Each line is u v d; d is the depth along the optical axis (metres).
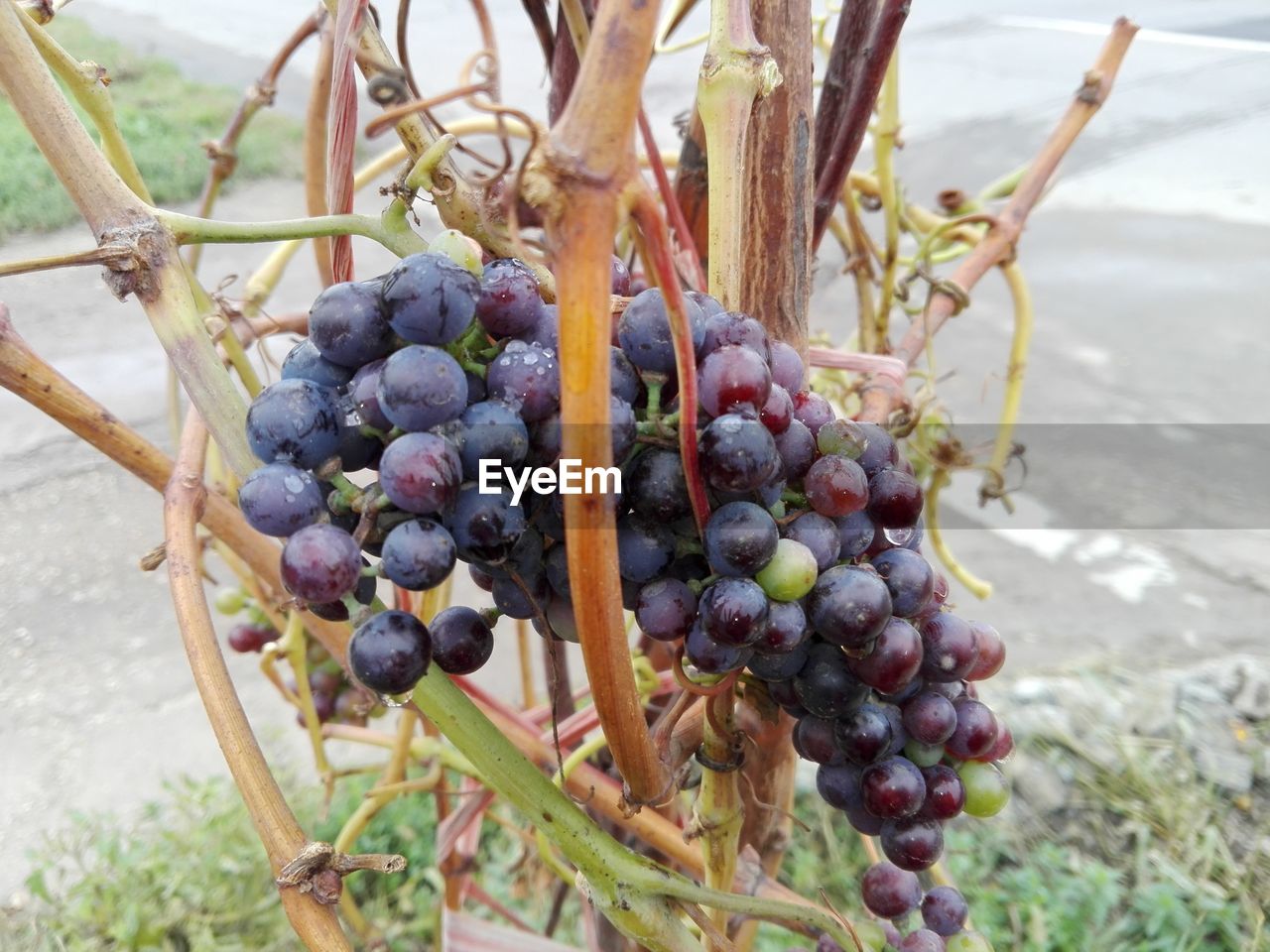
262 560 0.30
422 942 0.73
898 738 0.22
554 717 0.20
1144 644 0.96
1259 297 1.51
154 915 0.71
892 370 0.34
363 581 0.17
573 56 0.30
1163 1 2.83
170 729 0.94
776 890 0.30
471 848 0.44
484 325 0.17
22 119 0.19
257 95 0.41
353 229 0.20
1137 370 1.35
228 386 0.19
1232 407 1.26
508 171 0.20
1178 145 2.00
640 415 0.18
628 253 0.43
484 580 0.20
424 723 0.45
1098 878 0.70
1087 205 1.82
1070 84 2.23
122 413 1.33
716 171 0.22
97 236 0.19
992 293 1.58
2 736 0.93
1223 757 0.82
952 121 2.06
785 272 0.27
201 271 1.63
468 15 2.43
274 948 0.69
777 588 0.17
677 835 0.31
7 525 1.20
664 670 0.39
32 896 0.77
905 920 0.28
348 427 0.17
